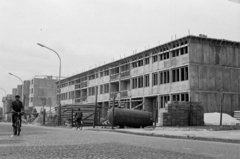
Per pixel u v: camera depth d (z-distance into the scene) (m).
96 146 9.59
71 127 31.28
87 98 61.75
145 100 42.62
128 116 26.83
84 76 64.00
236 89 36.81
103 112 39.38
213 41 35.81
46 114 49.34
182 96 35.97
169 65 37.78
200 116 27.64
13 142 10.87
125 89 50.25
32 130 21.41
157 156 7.29
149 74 41.84
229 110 35.97
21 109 15.24
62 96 77.50
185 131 18.70
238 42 36.69
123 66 50.00
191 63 34.50
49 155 7.28
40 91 91.81
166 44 37.94
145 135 17.47
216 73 35.81
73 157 6.96
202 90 34.72
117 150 8.49
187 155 7.61
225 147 10.05
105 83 54.91
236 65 37.22
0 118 99.12
